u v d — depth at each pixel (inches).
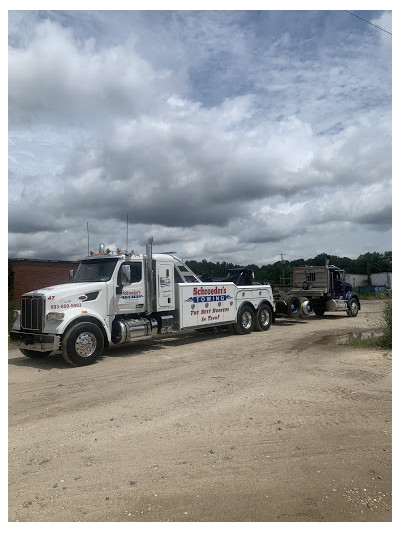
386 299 455.5
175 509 141.3
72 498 148.3
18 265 746.8
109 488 154.6
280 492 152.3
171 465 172.4
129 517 136.9
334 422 220.8
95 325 385.1
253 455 181.6
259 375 325.1
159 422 223.9
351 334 570.3
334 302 818.2
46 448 191.9
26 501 146.9
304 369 344.2
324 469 169.8
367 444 193.9
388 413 234.7
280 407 245.4
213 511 140.3
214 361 384.2
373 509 143.3
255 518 136.7
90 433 210.1
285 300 690.2
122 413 240.7
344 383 298.0
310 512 140.6
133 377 327.9
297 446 191.0
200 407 247.9
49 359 411.5
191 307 493.7
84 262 448.5
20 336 389.1
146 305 446.0
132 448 190.2
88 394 282.0
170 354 426.3
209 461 175.9
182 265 501.4
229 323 549.0
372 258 3444.9
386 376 317.7
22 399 273.1
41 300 371.9
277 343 489.7
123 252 439.8
